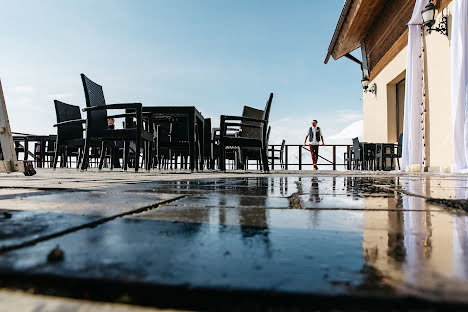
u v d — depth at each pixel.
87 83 4.41
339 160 11.84
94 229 0.58
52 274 0.33
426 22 5.59
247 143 4.73
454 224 0.65
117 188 1.49
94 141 5.03
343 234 0.55
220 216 0.73
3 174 3.25
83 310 0.26
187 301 0.27
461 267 0.36
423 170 6.45
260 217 0.72
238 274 0.34
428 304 0.26
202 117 5.14
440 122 5.84
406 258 0.40
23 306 0.26
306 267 0.36
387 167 9.62
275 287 0.30
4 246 0.44
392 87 9.26
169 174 3.69
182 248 0.44
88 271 0.34
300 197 1.18
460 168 4.57
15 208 0.82
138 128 4.27
